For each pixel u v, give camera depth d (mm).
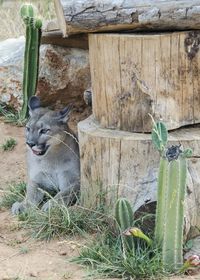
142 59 4504
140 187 4523
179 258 4211
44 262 4363
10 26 7430
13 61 6246
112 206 4605
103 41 4578
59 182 5164
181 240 4195
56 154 5105
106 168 4629
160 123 4195
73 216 4703
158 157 4520
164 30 4570
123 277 4168
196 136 4562
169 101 4555
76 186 5113
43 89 6039
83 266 4301
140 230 4258
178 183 4102
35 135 5035
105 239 4484
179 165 4090
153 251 4250
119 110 4629
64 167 5129
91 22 4488
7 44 6582
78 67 6055
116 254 4297
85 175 4793
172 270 4199
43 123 5043
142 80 4531
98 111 4758
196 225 4527
